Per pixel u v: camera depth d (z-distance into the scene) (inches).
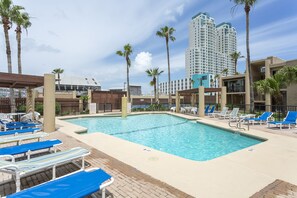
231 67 4158.5
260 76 1042.7
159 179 138.0
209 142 331.0
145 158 188.2
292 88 679.7
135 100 1507.1
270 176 144.4
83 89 1722.4
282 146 232.5
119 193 116.8
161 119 659.4
